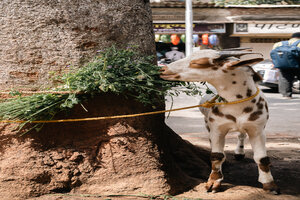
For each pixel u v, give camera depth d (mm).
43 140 3762
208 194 3840
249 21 22438
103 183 3732
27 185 3582
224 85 3646
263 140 3867
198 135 7293
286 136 7141
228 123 3797
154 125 4086
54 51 3922
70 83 3645
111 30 4086
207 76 3578
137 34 4230
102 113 3891
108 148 3820
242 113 3727
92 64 3787
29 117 3594
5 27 3867
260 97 3781
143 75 3672
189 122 8773
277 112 9961
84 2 4016
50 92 3514
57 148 3770
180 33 21891
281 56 11984
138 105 3982
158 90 3879
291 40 11930
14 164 3631
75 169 3730
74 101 3457
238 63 3428
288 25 22703
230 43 23375
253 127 3787
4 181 3586
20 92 3582
